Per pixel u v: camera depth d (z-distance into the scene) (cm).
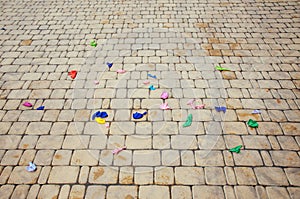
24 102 369
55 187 275
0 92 385
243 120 341
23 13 586
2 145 314
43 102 370
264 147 308
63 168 291
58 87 394
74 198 266
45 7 609
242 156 299
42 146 313
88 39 498
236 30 513
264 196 265
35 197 267
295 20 536
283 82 396
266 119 341
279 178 279
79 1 633
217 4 603
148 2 622
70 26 537
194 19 551
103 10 593
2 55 456
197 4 606
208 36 499
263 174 282
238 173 283
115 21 552
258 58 443
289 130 327
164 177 282
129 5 611
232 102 367
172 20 550
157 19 554
